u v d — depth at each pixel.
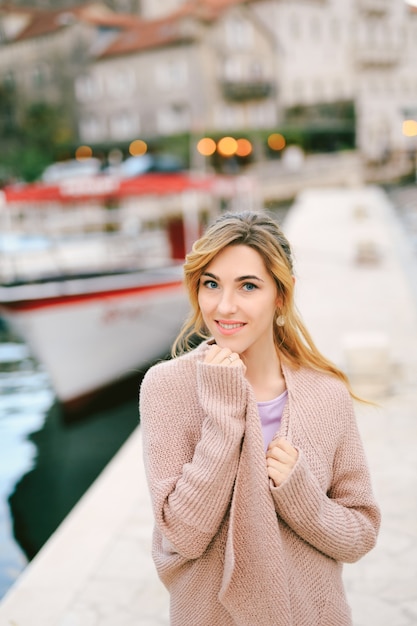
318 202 28.45
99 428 7.51
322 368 1.59
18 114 50.12
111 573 3.05
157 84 48.31
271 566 1.37
